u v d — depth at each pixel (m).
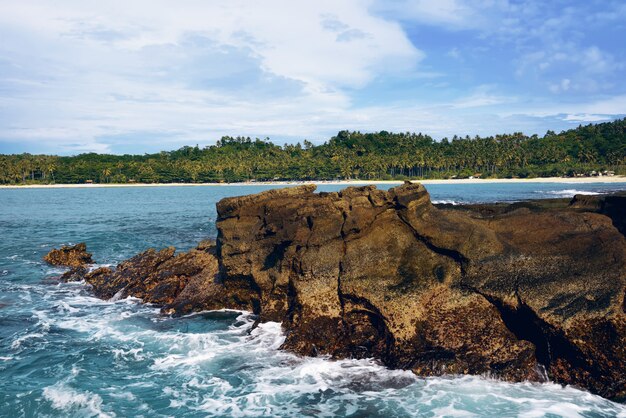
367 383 14.80
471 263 17.34
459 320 16.19
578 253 16.81
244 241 22.39
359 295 17.33
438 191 112.50
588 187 116.50
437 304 16.67
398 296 16.80
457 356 15.25
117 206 87.50
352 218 19.20
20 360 16.80
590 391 13.97
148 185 199.88
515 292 15.91
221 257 22.77
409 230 19.09
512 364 14.85
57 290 26.30
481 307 16.36
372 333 17.12
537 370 14.85
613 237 17.20
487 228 19.19
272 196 23.64
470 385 14.40
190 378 15.40
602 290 14.91
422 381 14.69
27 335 19.27
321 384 14.85
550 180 155.75
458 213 20.97
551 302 15.10
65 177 199.25
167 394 14.36
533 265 16.70
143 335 19.25
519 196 88.94
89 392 14.39
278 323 19.20
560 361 14.70
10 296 25.03
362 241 18.94
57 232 48.78
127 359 16.91
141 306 23.28
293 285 18.97
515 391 14.04
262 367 16.09
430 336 15.96
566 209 21.22
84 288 26.53
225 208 23.56
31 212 74.25
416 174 195.88
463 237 18.14
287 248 20.02
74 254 33.53
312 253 19.05
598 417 12.70
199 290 23.25
